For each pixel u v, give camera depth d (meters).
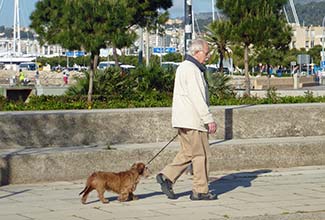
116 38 24.06
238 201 10.12
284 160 13.08
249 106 14.45
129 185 9.88
